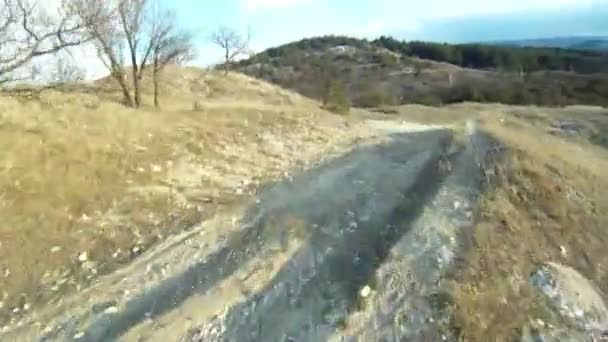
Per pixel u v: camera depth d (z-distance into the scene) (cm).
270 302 848
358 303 848
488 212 1162
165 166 1384
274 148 1739
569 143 2834
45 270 905
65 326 782
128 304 834
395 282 902
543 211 1235
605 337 864
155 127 1677
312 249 1004
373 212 1167
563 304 912
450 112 4184
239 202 1229
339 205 1208
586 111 4153
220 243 1026
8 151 1184
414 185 1342
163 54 2669
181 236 1056
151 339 756
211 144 1641
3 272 877
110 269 934
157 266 941
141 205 1152
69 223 1033
